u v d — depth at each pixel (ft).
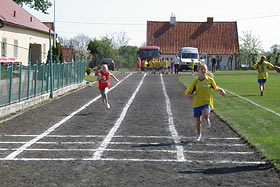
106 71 67.51
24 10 155.22
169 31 289.94
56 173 29.53
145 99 81.87
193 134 44.91
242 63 301.43
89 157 34.22
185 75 172.86
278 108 65.98
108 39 271.28
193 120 55.06
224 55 276.82
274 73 193.77
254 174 29.43
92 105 71.72
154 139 42.04
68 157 34.22
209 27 289.74
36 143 39.78
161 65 197.67
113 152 36.06
